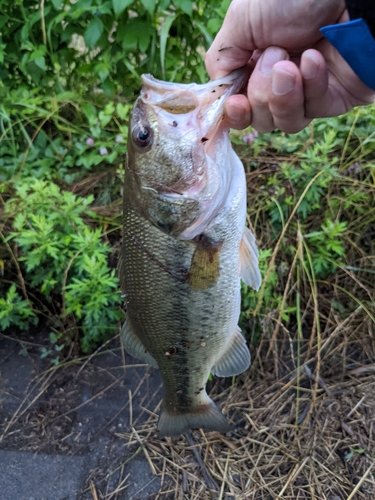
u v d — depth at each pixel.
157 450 0.44
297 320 0.48
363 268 0.50
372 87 0.22
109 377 0.49
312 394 0.46
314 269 0.48
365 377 0.48
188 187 0.23
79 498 0.41
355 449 0.43
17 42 0.57
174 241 0.25
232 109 0.23
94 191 0.53
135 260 0.26
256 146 0.49
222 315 0.27
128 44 0.52
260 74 0.22
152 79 0.23
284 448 0.44
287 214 0.48
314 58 0.20
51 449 0.44
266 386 0.47
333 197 0.49
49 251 0.42
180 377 0.29
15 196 0.49
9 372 0.49
